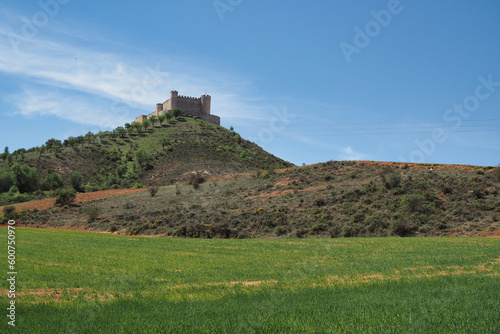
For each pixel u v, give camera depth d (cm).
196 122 18512
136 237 5131
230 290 1834
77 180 10800
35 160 12788
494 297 1484
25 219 6950
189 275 2312
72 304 1557
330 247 3853
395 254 3206
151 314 1349
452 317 1209
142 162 13325
